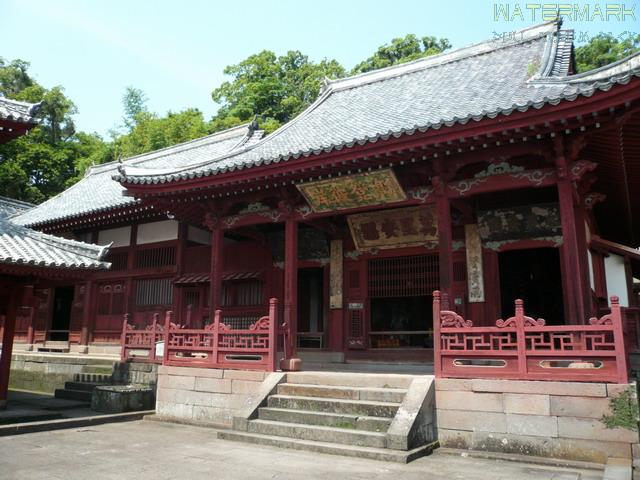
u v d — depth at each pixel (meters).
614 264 17.39
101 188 27.02
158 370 14.17
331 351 17.02
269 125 49.41
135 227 22.08
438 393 10.08
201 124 51.03
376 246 16.66
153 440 10.61
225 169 13.38
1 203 29.00
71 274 13.99
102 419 12.94
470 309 14.95
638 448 8.23
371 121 16.08
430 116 14.26
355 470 7.98
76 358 19.06
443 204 12.11
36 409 14.12
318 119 18.84
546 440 8.92
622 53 38.19
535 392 9.16
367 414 10.17
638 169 12.45
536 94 12.59
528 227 14.38
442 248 11.90
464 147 11.14
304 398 11.05
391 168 12.24
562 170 10.86
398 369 15.27
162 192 14.79
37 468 8.13
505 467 8.35
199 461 8.62
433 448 9.52
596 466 8.26
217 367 13.21
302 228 17.98
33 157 46.50
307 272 19.30
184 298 20.47
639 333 13.98
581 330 9.05
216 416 12.84
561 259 13.95
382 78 20.97
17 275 13.60
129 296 21.70
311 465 8.31
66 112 50.81
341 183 13.04
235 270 19.47
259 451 9.41
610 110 9.38
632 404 8.38
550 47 16.14
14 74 50.03
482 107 13.20
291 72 59.06
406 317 21.08
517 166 11.58
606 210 15.67
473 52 19.30
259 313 18.58
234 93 58.62
